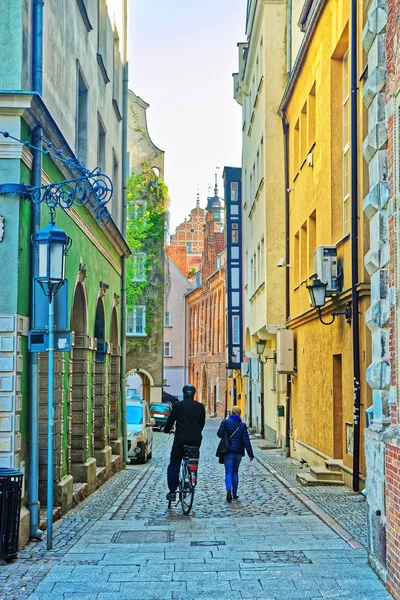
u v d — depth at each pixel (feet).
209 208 326.44
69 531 36.81
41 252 32.71
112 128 68.85
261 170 92.53
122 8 75.56
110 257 66.39
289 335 75.20
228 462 48.65
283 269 83.51
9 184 32.81
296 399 75.51
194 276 284.41
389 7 26.08
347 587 25.53
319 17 58.18
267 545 32.78
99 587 25.94
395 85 25.25
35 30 35.70
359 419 46.44
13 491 29.81
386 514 26.11
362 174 45.98
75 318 52.03
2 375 32.40
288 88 75.41
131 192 162.30
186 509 42.55
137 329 163.43
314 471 54.13
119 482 60.64
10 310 32.71
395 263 25.41
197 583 26.35
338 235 53.93
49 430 32.81
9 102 32.58
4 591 25.46
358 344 46.39
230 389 180.24
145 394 167.94
